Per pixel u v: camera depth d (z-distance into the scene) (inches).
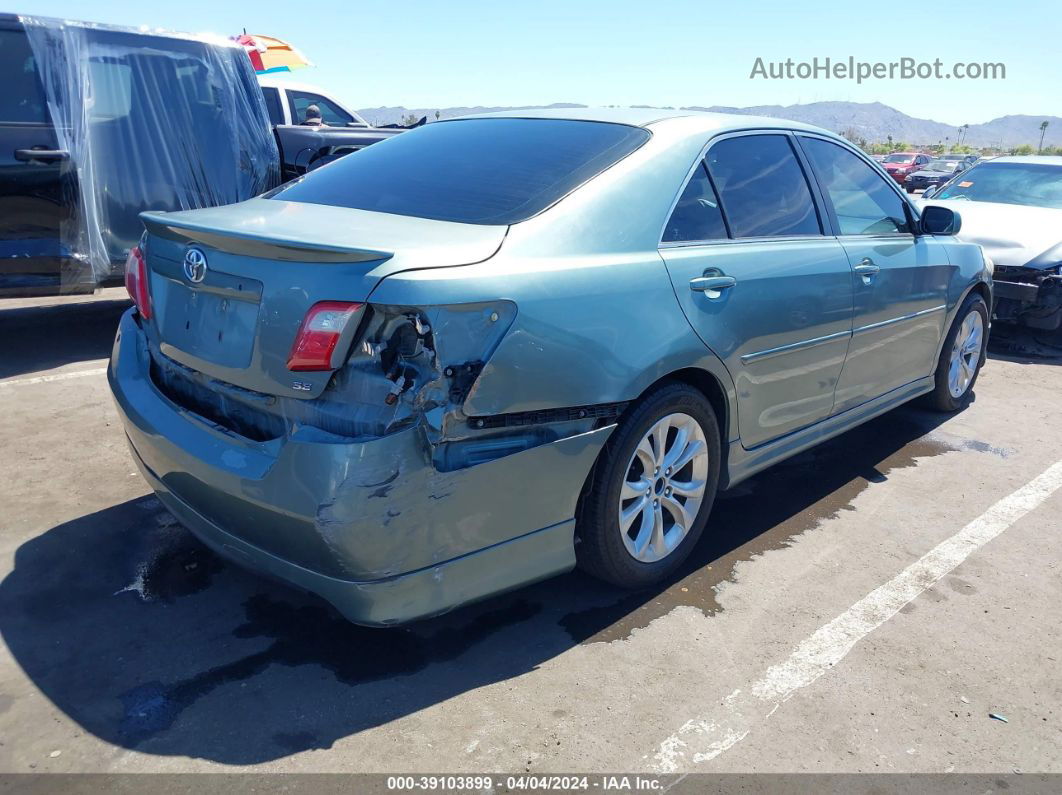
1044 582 131.0
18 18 207.8
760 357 128.0
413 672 103.1
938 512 154.9
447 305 87.8
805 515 151.9
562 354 97.5
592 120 129.6
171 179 235.1
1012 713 100.3
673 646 110.4
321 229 99.5
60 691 97.5
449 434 89.7
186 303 105.0
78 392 200.1
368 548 87.3
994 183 333.4
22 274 215.9
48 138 212.1
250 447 94.7
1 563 124.0
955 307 191.5
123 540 131.7
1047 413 215.8
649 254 111.7
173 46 235.9
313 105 373.4
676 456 119.8
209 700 96.8
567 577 127.0
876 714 99.0
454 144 129.6
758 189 135.5
